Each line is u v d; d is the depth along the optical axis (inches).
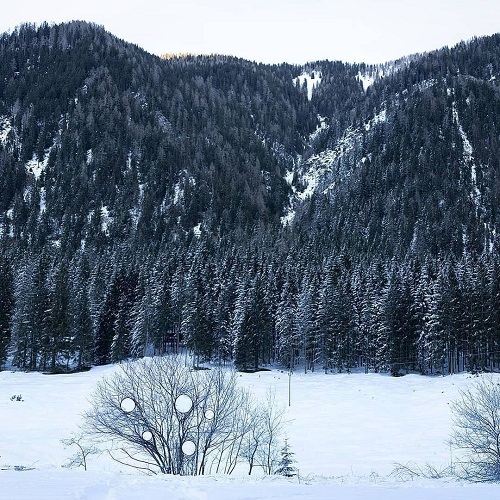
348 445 1317.7
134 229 7234.3
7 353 3110.2
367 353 3080.7
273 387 2367.1
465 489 388.5
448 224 7106.3
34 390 2112.5
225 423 747.4
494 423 706.2
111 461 987.9
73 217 7130.9
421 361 2898.6
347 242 6422.2
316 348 3065.9
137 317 3107.8
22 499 256.5
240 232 7116.1
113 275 3533.5
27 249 5319.9
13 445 1143.0
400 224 7268.7
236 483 427.5
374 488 395.9
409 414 1793.8
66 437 1249.4
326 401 2043.6
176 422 736.3
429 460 1094.4
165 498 299.6
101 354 3277.6
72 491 292.7
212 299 3415.4
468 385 2194.9
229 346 3171.8
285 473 803.4
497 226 7253.9
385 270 3846.0
